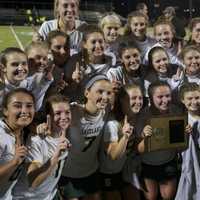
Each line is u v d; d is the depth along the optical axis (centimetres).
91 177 416
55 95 383
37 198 356
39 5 4397
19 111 335
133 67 499
